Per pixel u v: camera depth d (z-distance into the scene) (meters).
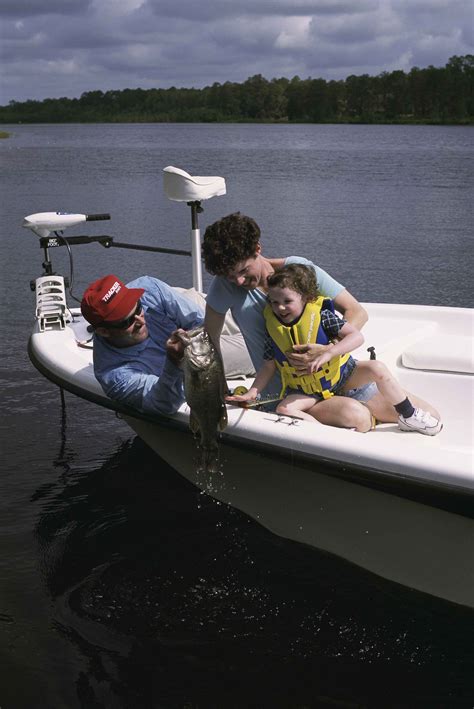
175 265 10.04
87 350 4.14
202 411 2.85
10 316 7.36
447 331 4.39
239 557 3.37
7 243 11.88
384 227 13.33
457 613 2.98
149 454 4.43
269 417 3.05
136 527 3.64
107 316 3.18
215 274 3.02
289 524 3.32
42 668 2.76
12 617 3.03
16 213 15.27
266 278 3.07
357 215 14.90
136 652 2.85
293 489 3.16
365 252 10.88
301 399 3.15
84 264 10.14
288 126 94.88
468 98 93.94
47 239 4.59
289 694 2.66
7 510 3.82
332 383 3.15
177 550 3.44
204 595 3.15
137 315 3.26
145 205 16.55
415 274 9.35
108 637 2.93
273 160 31.72
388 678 2.73
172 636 2.93
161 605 3.10
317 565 3.30
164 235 12.52
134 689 2.68
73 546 3.50
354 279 9.12
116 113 139.50
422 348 3.81
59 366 3.90
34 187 20.48
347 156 34.62
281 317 3.01
